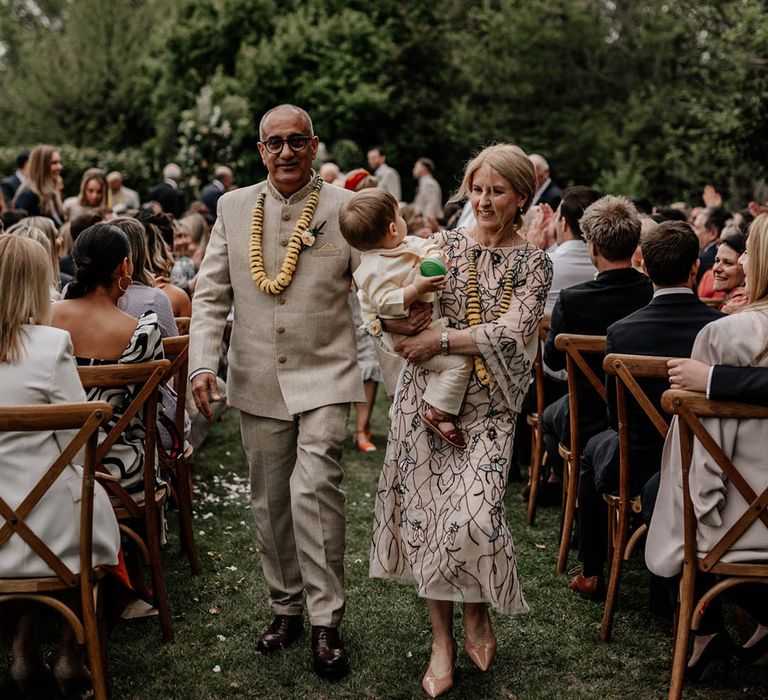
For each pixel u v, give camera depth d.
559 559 4.28
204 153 14.36
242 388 3.40
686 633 2.88
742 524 2.79
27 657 3.12
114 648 3.48
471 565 2.93
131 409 3.39
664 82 23.62
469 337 2.97
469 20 25.67
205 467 5.99
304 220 3.35
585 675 3.28
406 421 3.17
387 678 3.26
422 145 22.02
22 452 2.82
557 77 24.25
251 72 19.91
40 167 7.97
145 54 23.72
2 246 2.86
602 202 4.21
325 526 3.27
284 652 3.43
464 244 3.15
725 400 2.74
